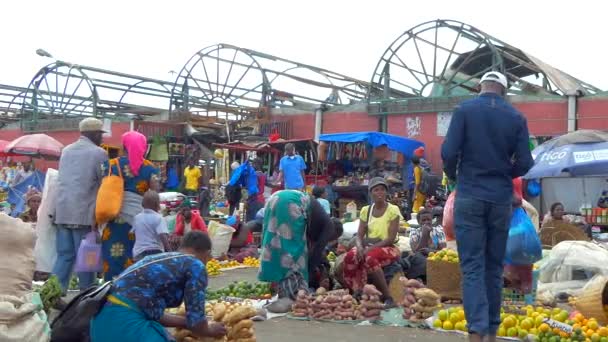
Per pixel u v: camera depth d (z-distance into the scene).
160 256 4.92
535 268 10.02
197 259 5.03
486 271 5.79
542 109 21.84
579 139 13.55
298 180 18.30
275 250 8.35
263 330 7.14
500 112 5.67
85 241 8.37
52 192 8.76
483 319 5.45
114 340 4.67
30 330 4.93
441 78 23.89
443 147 5.76
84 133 8.59
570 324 6.93
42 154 20.27
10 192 18.45
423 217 10.90
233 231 13.98
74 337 5.08
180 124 27.75
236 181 17.84
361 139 21.12
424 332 7.11
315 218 8.62
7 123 33.69
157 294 4.80
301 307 7.86
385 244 8.68
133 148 8.29
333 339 6.73
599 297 7.28
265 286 9.44
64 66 28.95
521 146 5.66
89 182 8.36
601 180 19.59
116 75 28.33
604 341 6.39
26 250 5.56
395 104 24.56
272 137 24.78
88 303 4.81
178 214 12.61
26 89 30.88
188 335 5.30
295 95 28.44
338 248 10.99
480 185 5.62
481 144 5.62
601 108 20.97
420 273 9.77
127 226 8.34
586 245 9.84
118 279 4.84
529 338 6.64
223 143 26.45
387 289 8.52
